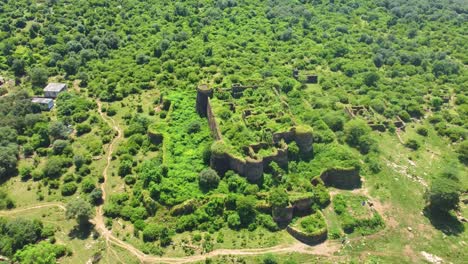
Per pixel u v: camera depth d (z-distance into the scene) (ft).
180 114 477.36
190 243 341.82
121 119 504.02
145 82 567.59
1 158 415.85
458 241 368.07
